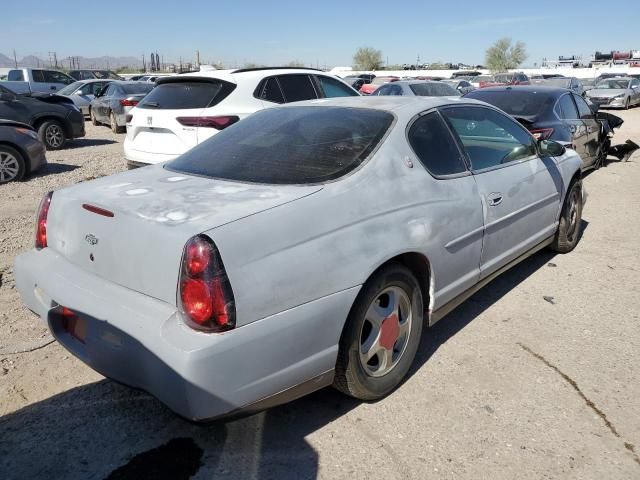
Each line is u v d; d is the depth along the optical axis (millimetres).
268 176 2934
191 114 6586
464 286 3600
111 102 16609
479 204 3602
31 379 3234
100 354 2520
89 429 2822
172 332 2250
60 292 2691
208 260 2238
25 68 22078
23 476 2500
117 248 2523
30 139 8961
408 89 13812
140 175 3238
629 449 2686
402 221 2982
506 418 2918
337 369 2830
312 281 2510
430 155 3418
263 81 7121
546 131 7352
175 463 2596
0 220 6465
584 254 5461
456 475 2523
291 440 2756
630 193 8148
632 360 3482
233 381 2291
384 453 2664
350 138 3184
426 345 3693
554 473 2533
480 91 8766
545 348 3639
